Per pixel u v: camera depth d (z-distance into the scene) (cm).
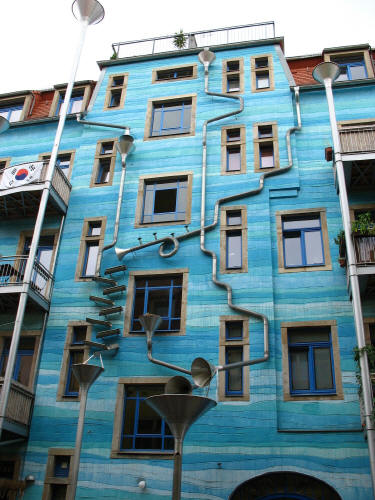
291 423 1411
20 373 1661
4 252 1886
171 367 1501
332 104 1650
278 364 1498
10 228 1938
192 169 1903
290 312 1564
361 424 1358
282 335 1534
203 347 1557
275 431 1398
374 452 1163
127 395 1554
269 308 1571
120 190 1881
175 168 1920
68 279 1769
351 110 1920
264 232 1709
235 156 1923
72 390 1598
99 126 2117
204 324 1590
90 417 1519
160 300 1683
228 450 1397
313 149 1850
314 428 1391
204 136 1938
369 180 1684
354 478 1309
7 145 2188
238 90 2078
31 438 1519
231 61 2161
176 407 1114
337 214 1705
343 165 1595
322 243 1677
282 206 1756
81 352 1652
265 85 2075
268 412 1425
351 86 1977
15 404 1484
